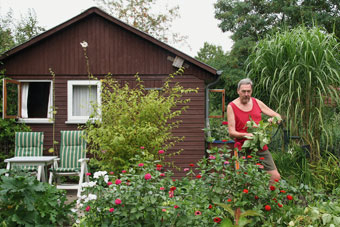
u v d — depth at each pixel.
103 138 5.13
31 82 7.65
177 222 2.51
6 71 7.44
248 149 3.54
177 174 7.36
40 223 3.11
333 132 5.13
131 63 7.46
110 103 5.46
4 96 6.89
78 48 7.48
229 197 2.80
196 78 7.42
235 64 17.88
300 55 4.83
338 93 4.93
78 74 7.46
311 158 4.84
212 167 2.82
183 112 7.41
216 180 2.76
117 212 2.57
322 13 17.14
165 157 7.38
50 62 7.46
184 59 7.35
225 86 17.55
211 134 7.59
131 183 2.75
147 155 4.90
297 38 4.92
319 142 4.99
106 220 2.71
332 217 2.72
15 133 6.74
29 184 3.02
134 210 2.48
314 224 2.73
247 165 2.82
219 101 17.78
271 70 5.23
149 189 2.63
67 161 6.50
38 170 5.81
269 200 2.74
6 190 2.89
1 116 7.29
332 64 4.91
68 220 3.44
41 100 7.74
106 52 7.48
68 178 7.21
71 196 6.02
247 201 2.61
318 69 4.77
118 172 5.05
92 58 7.47
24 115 7.44
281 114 5.11
